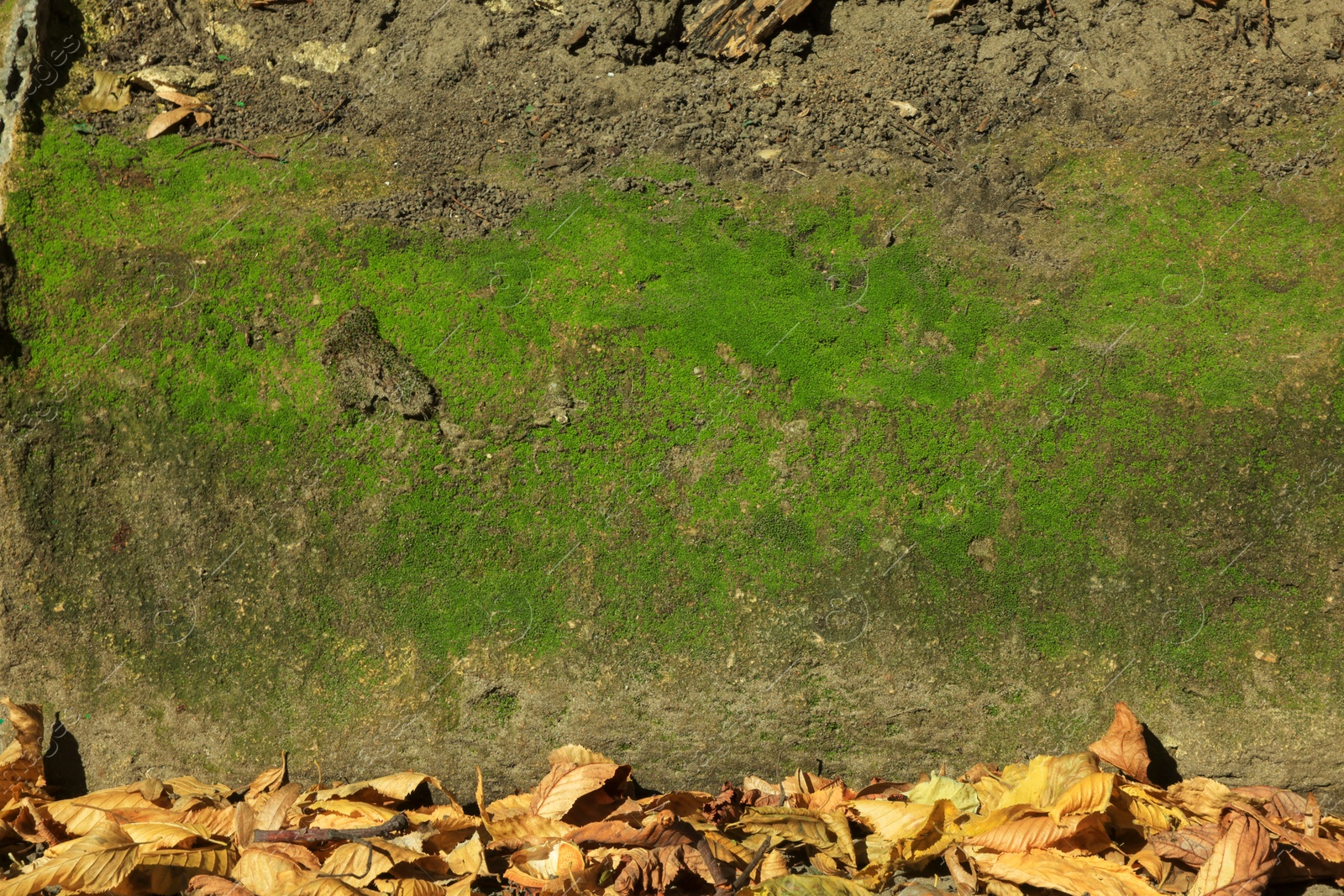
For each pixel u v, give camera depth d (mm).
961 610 2680
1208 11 3377
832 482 2713
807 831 2398
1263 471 2668
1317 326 2754
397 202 2889
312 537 2713
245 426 2725
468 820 2463
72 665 2719
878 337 2785
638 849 2307
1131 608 2666
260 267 2768
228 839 2430
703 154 3066
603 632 2688
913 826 2389
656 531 2707
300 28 3322
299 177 2941
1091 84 3285
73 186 2832
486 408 2717
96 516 2719
